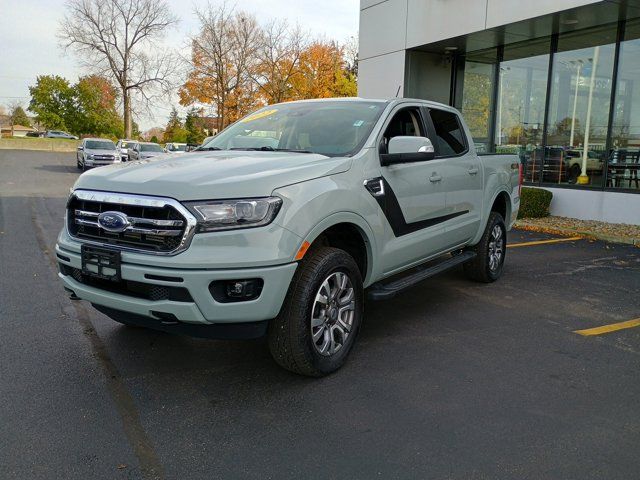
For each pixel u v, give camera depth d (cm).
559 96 1245
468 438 298
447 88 1497
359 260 416
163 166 367
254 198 320
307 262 353
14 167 2853
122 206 331
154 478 261
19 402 332
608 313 531
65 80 8812
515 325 491
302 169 357
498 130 1415
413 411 328
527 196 1190
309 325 350
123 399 339
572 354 422
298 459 277
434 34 1320
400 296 583
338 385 362
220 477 262
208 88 3319
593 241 955
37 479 258
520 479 262
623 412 329
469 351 426
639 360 412
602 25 1134
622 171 1115
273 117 498
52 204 1339
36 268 676
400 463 274
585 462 276
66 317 489
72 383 359
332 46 3728
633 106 1094
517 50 1343
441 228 510
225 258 309
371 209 398
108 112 8612
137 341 435
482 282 641
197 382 364
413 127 498
